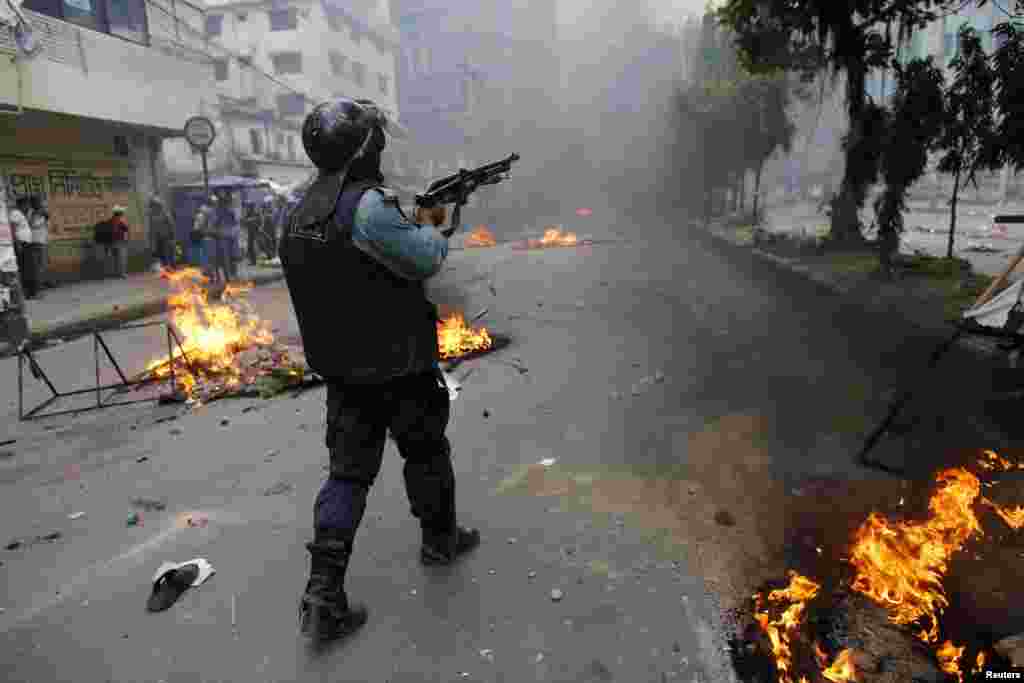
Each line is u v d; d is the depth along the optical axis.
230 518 3.13
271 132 36.53
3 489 3.71
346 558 2.22
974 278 8.52
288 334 8.09
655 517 2.85
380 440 2.33
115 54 14.49
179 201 18.52
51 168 14.59
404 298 2.18
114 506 3.38
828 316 7.20
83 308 10.89
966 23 8.45
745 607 2.23
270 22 41.31
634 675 1.95
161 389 5.82
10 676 2.11
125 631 2.32
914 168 9.11
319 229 2.09
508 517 2.93
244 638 2.23
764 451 3.51
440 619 2.26
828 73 11.23
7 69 11.58
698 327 6.84
